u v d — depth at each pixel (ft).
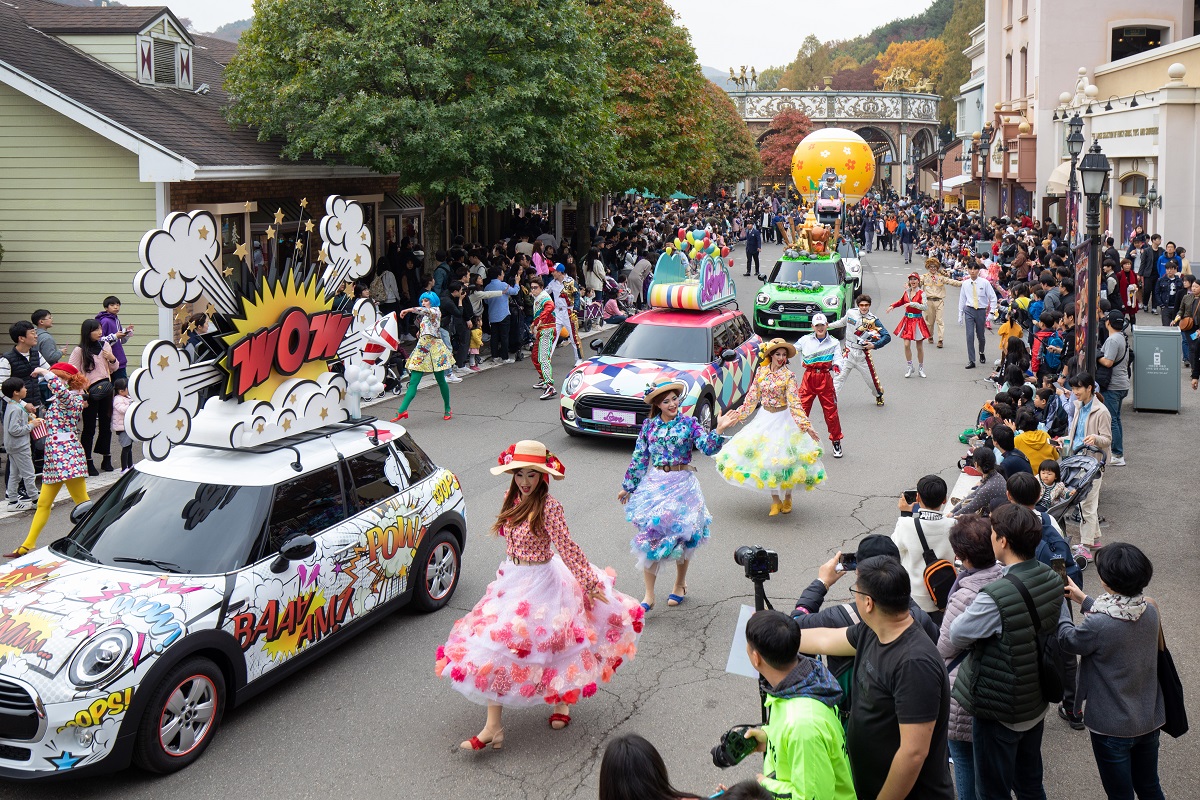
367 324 27.96
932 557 20.30
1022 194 145.89
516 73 67.10
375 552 25.39
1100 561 16.83
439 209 73.10
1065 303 51.85
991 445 30.32
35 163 58.39
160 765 19.94
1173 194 86.28
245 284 24.18
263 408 24.81
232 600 21.27
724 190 248.11
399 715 22.80
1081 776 20.07
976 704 16.38
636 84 97.09
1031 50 136.26
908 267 139.03
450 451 46.09
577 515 36.96
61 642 19.21
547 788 19.93
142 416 21.50
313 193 72.79
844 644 15.28
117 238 58.54
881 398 55.06
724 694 23.81
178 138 58.39
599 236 100.78
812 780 12.83
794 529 35.50
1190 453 43.86
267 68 64.49
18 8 68.64
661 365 47.32
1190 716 22.25
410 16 62.03
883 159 330.75
